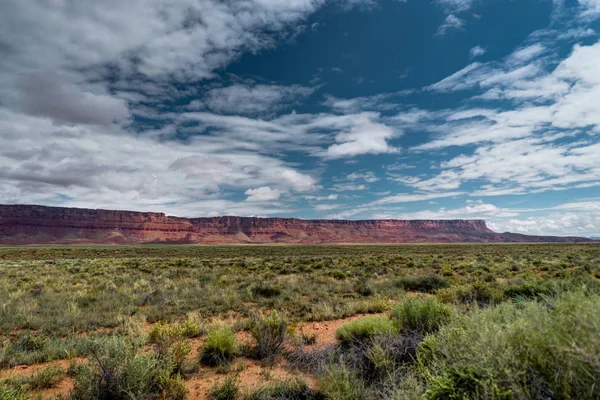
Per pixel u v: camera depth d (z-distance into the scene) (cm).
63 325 1002
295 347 708
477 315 402
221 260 4100
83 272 2641
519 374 276
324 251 7706
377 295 1359
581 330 256
